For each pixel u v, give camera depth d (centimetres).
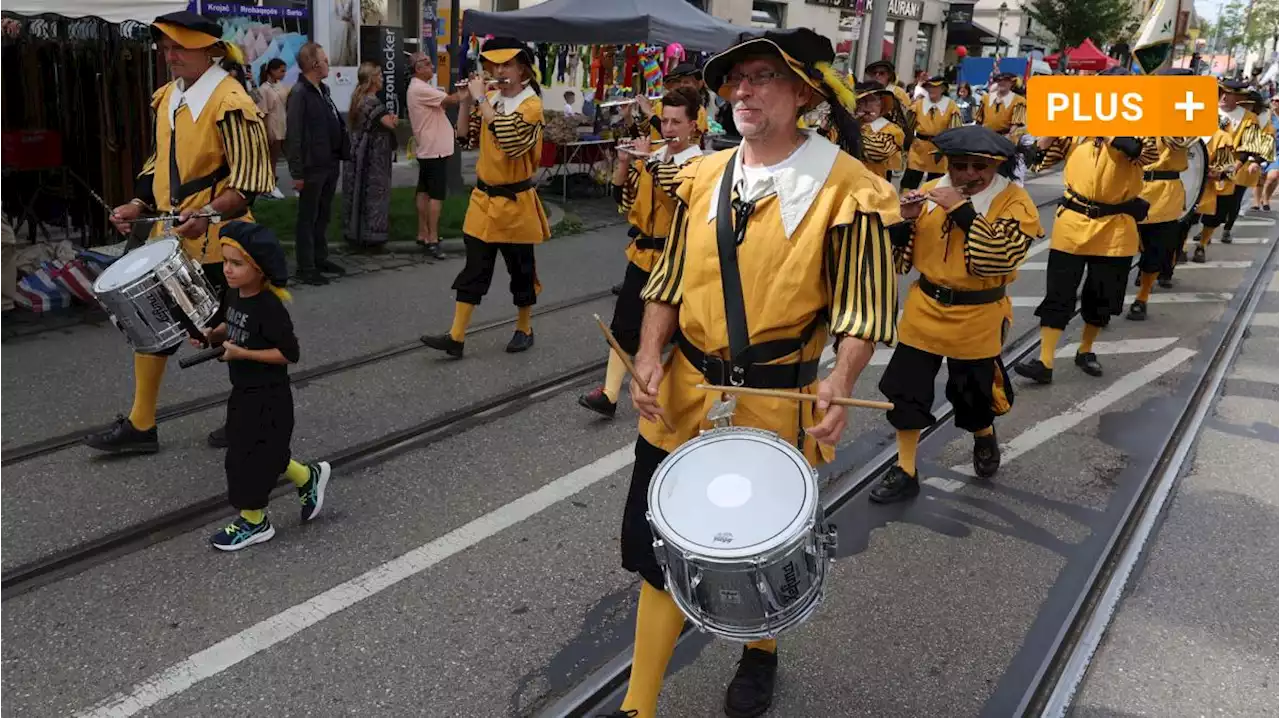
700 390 283
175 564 408
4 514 437
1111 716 339
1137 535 469
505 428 568
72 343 665
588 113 1800
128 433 497
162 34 488
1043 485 524
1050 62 2616
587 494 489
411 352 693
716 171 285
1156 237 848
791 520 244
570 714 327
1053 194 1602
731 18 2491
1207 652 379
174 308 458
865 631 384
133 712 319
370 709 326
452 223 1121
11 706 319
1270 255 1209
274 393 414
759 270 271
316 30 1445
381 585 400
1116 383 696
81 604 376
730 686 336
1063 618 399
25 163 808
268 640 360
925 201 471
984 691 350
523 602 393
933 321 486
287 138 841
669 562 254
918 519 482
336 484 488
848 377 256
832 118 286
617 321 579
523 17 1286
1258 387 698
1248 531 480
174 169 501
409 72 1578
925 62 3534
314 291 845
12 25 815
